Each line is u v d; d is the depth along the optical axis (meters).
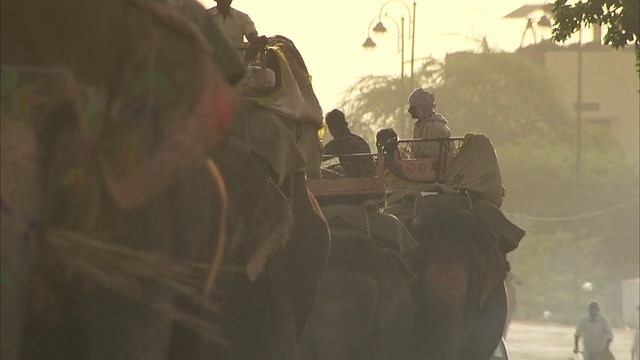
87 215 10.16
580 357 74.75
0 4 9.88
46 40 9.98
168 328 11.91
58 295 10.69
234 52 11.08
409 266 27.44
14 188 9.22
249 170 15.70
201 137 10.72
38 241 9.55
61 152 9.88
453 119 141.00
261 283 16.95
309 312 18.67
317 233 18.44
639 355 65.81
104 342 11.00
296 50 18.72
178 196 12.16
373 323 24.47
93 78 10.25
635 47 26.47
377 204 25.53
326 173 25.84
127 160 10.34
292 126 18.28
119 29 10.37
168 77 10.58
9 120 9.37
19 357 9.69
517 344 86.56
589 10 26.55
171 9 10.46
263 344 17.05
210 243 12.91
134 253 10.01
